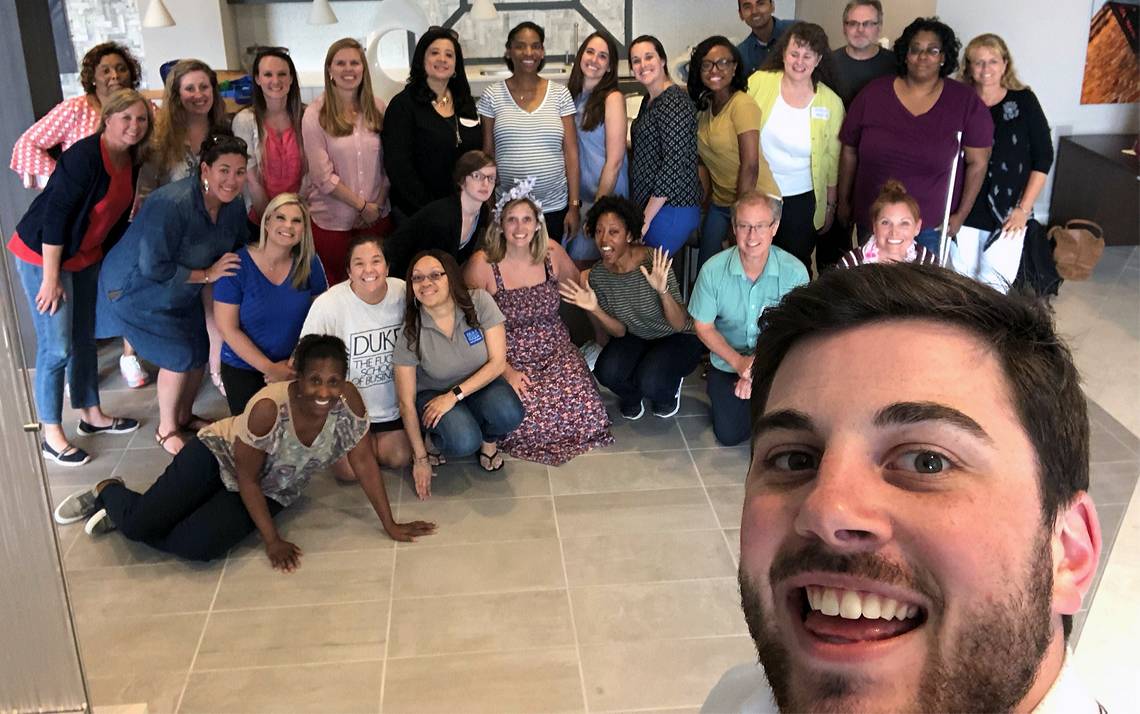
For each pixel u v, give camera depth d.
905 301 0.60
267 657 2.63
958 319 0.59
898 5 3.54
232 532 2.99
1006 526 0.53
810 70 3.76
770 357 0.66
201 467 2.94
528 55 3.87
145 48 5.68
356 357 3.34
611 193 4.06
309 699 2.48
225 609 2.82
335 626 2.74
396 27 5.64
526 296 3.60
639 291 3.67
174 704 2.47
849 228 3.88
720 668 2.56
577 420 3.62
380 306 3.32
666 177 3.88
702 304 3.54
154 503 2.96
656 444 3.67
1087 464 0.59
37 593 1.94
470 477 3.46
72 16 5.55
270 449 2.90
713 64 3.83
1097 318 2.06
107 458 3.63
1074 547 0.58
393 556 3.04
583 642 2.66
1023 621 0.53
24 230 3.38
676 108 3.80
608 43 3.95
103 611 2.81
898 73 3.20
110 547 3.09
